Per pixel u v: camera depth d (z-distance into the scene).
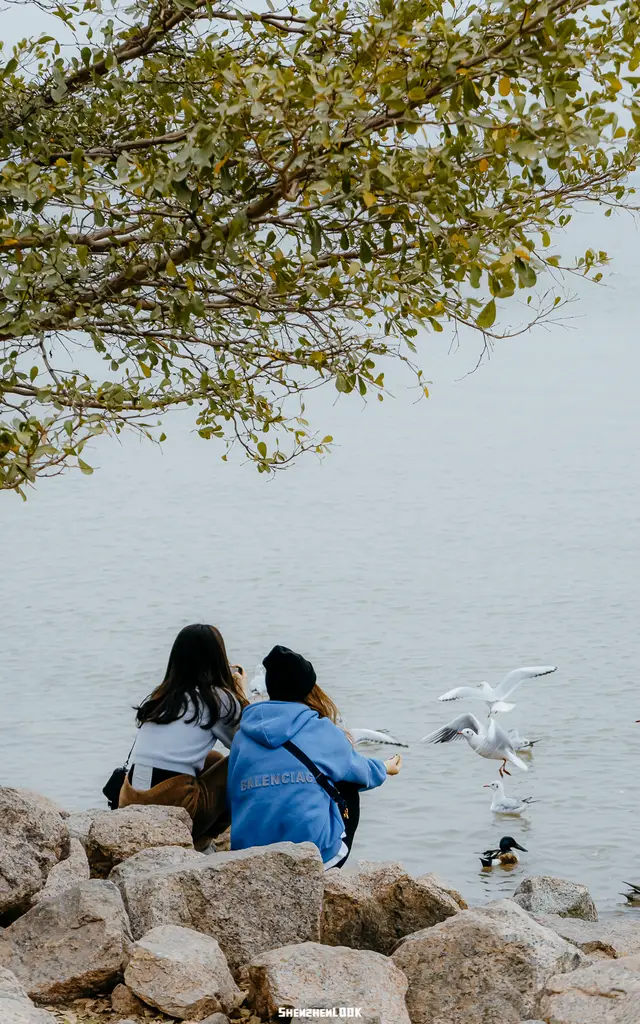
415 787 49.62
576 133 9.65
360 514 126.81
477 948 8.02
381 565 98.19
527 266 10.07
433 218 10.19
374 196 9.81
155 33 12.86
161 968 7.84
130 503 139.88
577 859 42.12
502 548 104.56
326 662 69.56
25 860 8.91
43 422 11.09
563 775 50.28
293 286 11.54
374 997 7.59
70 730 56.16
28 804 9.27
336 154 9.80
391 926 9.40
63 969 8.04
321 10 11.25
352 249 11.95
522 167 11.16
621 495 131.50
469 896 39.81
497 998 7.82
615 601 83.06
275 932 8.60
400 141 10.08
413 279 11.45
